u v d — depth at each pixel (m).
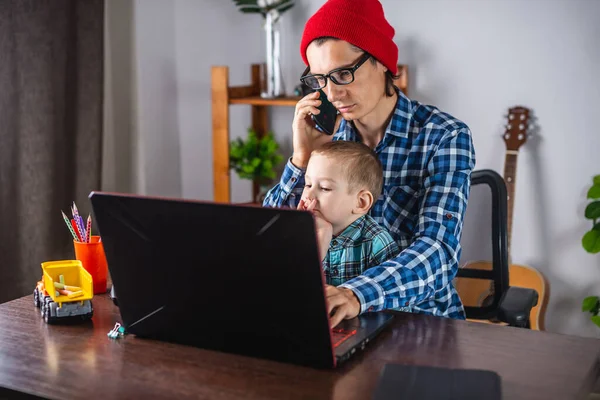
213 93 2.91
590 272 2.74
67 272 1.38
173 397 1.00
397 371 1.06
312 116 1.66
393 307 1.35
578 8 2.62
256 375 1.07
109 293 1.49
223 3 3.19
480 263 2.72
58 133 2.59
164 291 1.16
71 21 2.58
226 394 1.01
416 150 1.64
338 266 1.52
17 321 1.31
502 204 1.83
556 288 2.80
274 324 1.09
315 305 1.05
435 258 1.41
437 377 1.04
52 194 2.59
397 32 2.90
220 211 1.04
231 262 1.07
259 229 1.02
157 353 1.16
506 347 1.17
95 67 2.67
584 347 1.17
